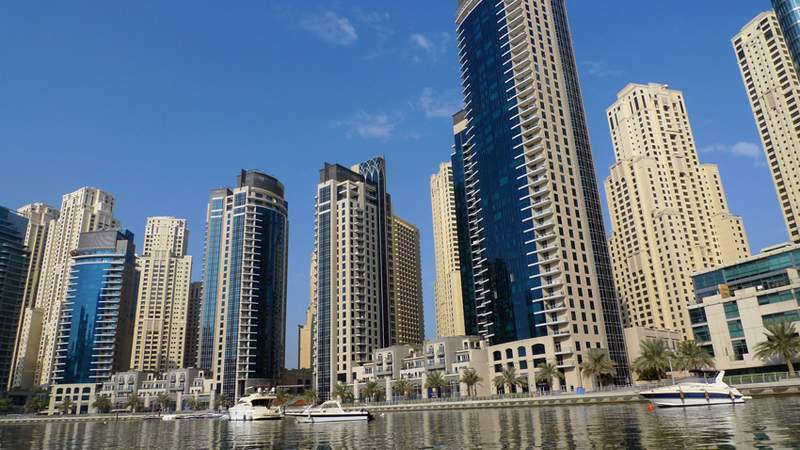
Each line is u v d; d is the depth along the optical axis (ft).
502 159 597.93
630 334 544.62
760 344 361.51
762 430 142.41
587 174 597.93
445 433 197.98
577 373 481.46
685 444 126.11
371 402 599.57
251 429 296.71
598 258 558.56
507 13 634.43
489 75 639.35
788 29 547.49
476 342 615.98
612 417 223.92
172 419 639.35
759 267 425.28
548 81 606.55
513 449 135.64
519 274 548.31
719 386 256.52
